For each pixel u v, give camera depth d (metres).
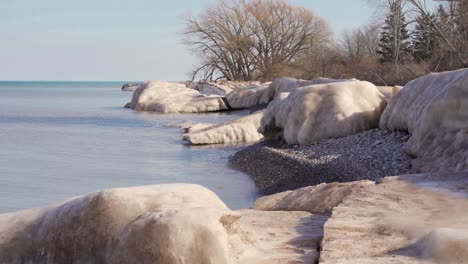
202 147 25.27
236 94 49.97
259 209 9.55
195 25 71.06
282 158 18.11
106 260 5.19
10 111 50.34
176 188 5.70
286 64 70.25
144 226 5.08
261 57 70.69
